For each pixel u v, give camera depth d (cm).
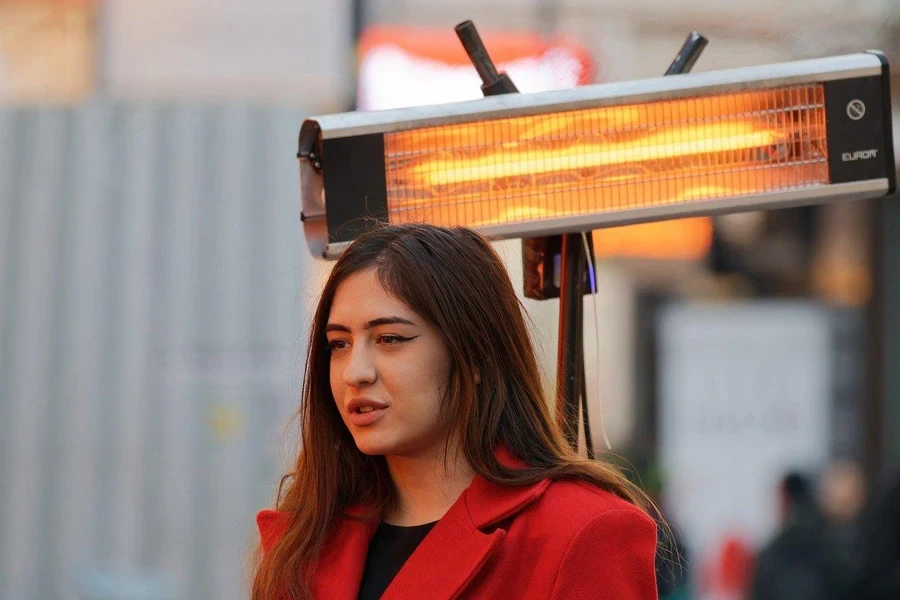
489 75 764
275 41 1816
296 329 1728
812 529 1991
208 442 1717
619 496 694
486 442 666
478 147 729
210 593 1709
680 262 2516
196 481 1719
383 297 655
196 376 1725
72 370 1725
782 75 740
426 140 725
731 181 743
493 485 671
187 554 1714
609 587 647
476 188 729
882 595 1912
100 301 1731
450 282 661
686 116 741
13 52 1802
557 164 734
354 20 1819
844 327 2539
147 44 1802
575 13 1784
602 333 2497
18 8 1798
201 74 1803
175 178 1731
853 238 2545
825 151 745
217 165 1736
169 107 1736
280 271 1734
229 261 1731
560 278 800
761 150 744
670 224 2497
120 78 1798
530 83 1792
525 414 683
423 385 658
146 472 1719
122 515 1722
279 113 1745
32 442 1720
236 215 1736
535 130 732
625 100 734
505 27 1805
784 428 2508
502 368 679
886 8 1697
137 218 1731
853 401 2525
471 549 654
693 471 2481
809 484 2036
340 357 676
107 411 1725
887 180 747
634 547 660
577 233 772
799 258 2541
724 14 1670
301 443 744
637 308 2503
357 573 692
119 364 1727
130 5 1803
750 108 743
